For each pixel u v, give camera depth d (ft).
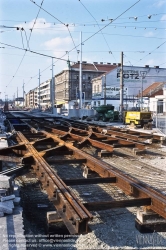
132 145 37.70
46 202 20.74
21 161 24.30
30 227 16.58
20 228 13.80
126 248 14.33
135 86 207.31
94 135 46.34
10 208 15.69
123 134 51.01
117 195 22.31
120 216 18.47
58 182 17.58
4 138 46.52
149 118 83.35
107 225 17.16
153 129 75.20
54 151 30.14
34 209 19.49
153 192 16.58
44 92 429.38
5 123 79.56
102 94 201.67
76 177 27.48
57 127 62.54
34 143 33.99
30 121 84.69
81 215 12.85
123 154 38.27
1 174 19.06
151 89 191.31
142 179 25.44
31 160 25.05
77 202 14.51
